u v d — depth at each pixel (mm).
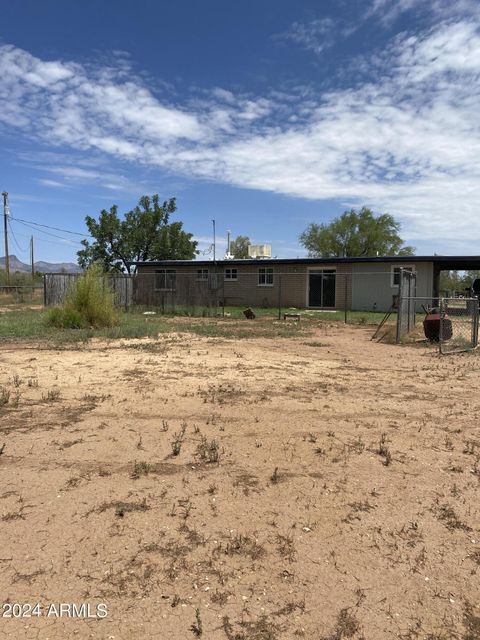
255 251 31500
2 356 8820
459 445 4527
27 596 2350
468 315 21891
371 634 2188
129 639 2111
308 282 26016
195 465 3885
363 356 9734
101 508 3166
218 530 2953
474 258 22766
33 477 3605
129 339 11641
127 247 38375
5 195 44125
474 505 3381
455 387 6883
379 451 4289
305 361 8922
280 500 3354
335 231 49344
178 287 23625
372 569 2641
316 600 2389
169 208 39625
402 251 49156
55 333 12273
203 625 2201
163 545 2783
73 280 18812
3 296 33062
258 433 4680
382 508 3301
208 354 9445
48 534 2859
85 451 4117
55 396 5836
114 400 5727
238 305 27453
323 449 4309
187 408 5449
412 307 13281
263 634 2162
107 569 2561
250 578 2531
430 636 2189
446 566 2691
